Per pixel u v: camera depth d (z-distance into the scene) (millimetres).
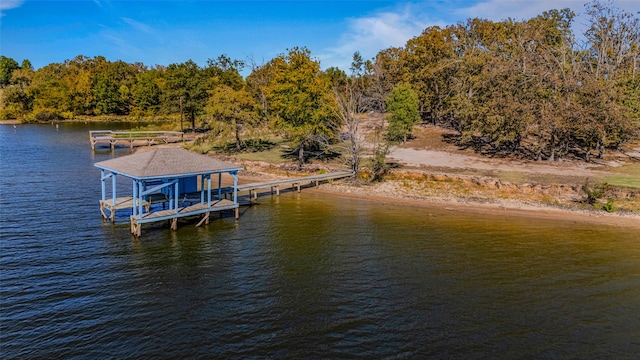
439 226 25641
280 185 34562
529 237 23750
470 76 50781
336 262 20016
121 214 26328
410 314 15336
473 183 34156
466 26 64000
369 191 33812
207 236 23375
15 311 14875
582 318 15250
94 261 19359
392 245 22359
